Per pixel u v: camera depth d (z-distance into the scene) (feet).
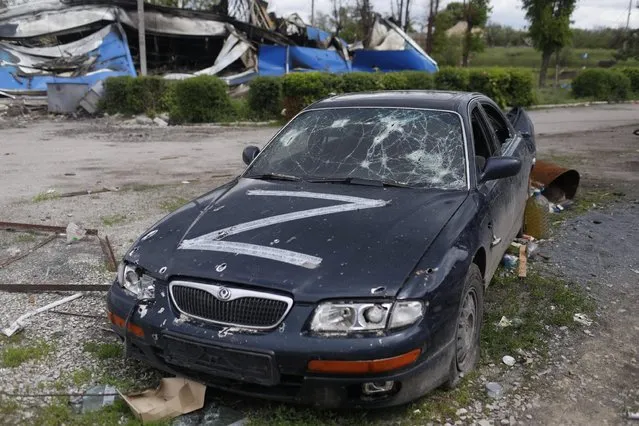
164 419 10.57
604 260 19.24
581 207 25.70
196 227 12.12
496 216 14.19
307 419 10.56
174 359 10.56
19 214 24.98
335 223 11.63
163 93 68.69
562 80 139.44
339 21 161.17
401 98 15.93
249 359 9.85
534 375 12.35
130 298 11.27
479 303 12.48
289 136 15.79
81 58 81.46
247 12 103.60
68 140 50.19
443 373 10.71
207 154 42.65
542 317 15.03
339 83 67.51
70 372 12.34
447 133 14.46
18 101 72.84
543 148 43.57
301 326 9.76
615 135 51.80
